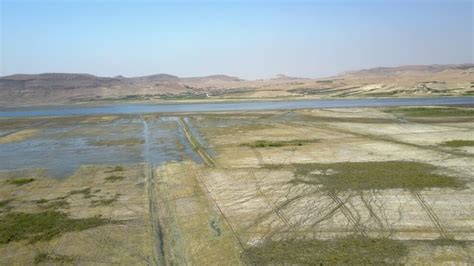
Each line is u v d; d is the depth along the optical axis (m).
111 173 27.73
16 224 17.73
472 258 13.18
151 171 28.00
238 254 14.05
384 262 13.09
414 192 20.38
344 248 14.24
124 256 14.34
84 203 20.83
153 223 17.59
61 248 15.12
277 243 14.85
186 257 14.09
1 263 14.02
